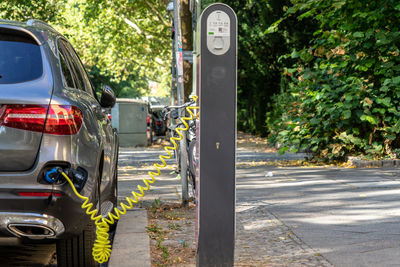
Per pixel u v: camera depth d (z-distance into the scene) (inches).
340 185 358.0
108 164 215.8
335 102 507.2
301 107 534.0
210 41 154.9
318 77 519.5
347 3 479.8
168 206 297.9
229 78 156.4
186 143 315.3
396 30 484.7
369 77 503.5
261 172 450.9
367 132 500.7
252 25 969.5
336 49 490.6
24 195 154.2
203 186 157.4
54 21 989.8
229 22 155.9
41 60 169.6
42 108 158.1
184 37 762.2
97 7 1322.6
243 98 1373.0
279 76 1017.5
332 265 182.2
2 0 896.9
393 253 194.5
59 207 155.9
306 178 399.2
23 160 155.6
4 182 153.8
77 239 178.2
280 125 583.5
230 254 159.8
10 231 154.7
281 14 879.7
